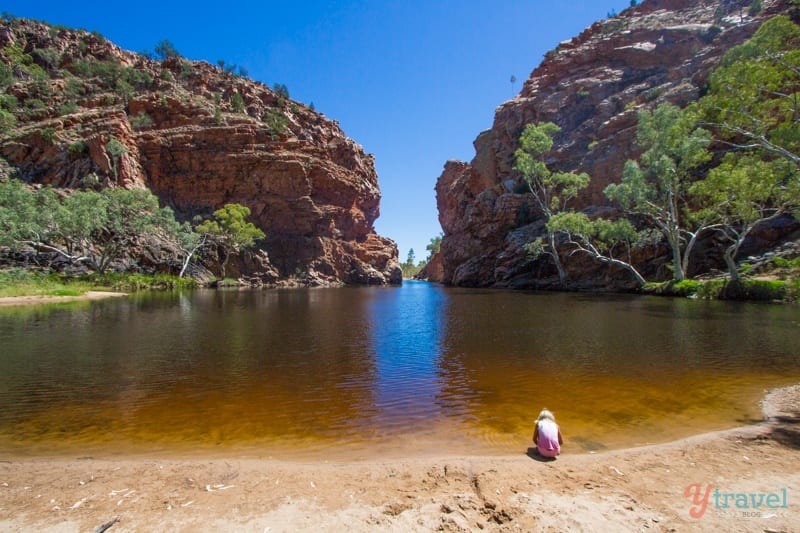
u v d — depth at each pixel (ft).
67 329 60.49
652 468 17.01
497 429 22.63
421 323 68.13
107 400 28.14
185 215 220.02
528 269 184.85
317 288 212.64
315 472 17.03
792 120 69.67
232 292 163.32
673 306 86.43
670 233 119.24
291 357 42.14
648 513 13.39
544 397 28.25
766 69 60.44
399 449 19.97
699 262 128.88
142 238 182.70
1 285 116.47
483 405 26.78
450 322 68.95
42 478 16.55
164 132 225.97
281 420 24.31
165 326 64.54
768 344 44.91
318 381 32.91
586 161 184.85
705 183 98.07
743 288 93.76
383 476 16.60
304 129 299.58
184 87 278.87
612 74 222.48
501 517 13.32
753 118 65.67
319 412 25.63
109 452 19.77
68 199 150.20
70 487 15.69
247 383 32.42
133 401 27.94
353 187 272.92
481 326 63.82
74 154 193.57
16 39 276.00
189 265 194.80
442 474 16.70
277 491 15.31
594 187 179.32
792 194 86.12
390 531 12.59
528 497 14.58
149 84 264.31
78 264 159.02
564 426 22.86
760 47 61.87
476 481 15.98
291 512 13.76
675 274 118.32
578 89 223.71
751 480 15.65
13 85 233.76
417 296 138.82
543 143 168.86
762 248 118.11
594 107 216.13
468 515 13.47
